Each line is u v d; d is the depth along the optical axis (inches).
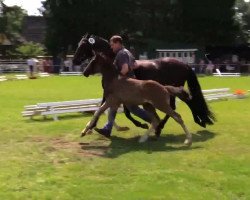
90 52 456.1
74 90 1045.8
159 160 366.3
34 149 404.2
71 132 485.1
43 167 345.7
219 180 315.3
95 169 340.8
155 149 409.1
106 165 351.3
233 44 2319.1
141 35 2320.4
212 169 342.3
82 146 418.6
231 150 402.9
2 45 2429.9
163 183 308.8
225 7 2271.2
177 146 421.4
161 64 474.9
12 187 297.7
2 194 285.0
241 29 2620.6
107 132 450.3
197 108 489.7
